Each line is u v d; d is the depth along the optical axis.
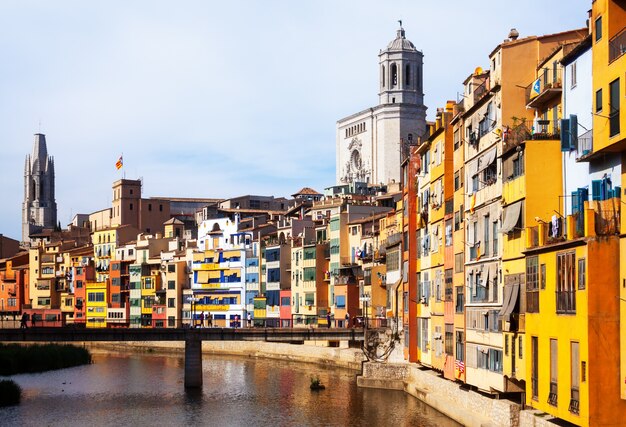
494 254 60.41
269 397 91.56
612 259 42.91
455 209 71.12
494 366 60.50
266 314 160.75
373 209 143.12
